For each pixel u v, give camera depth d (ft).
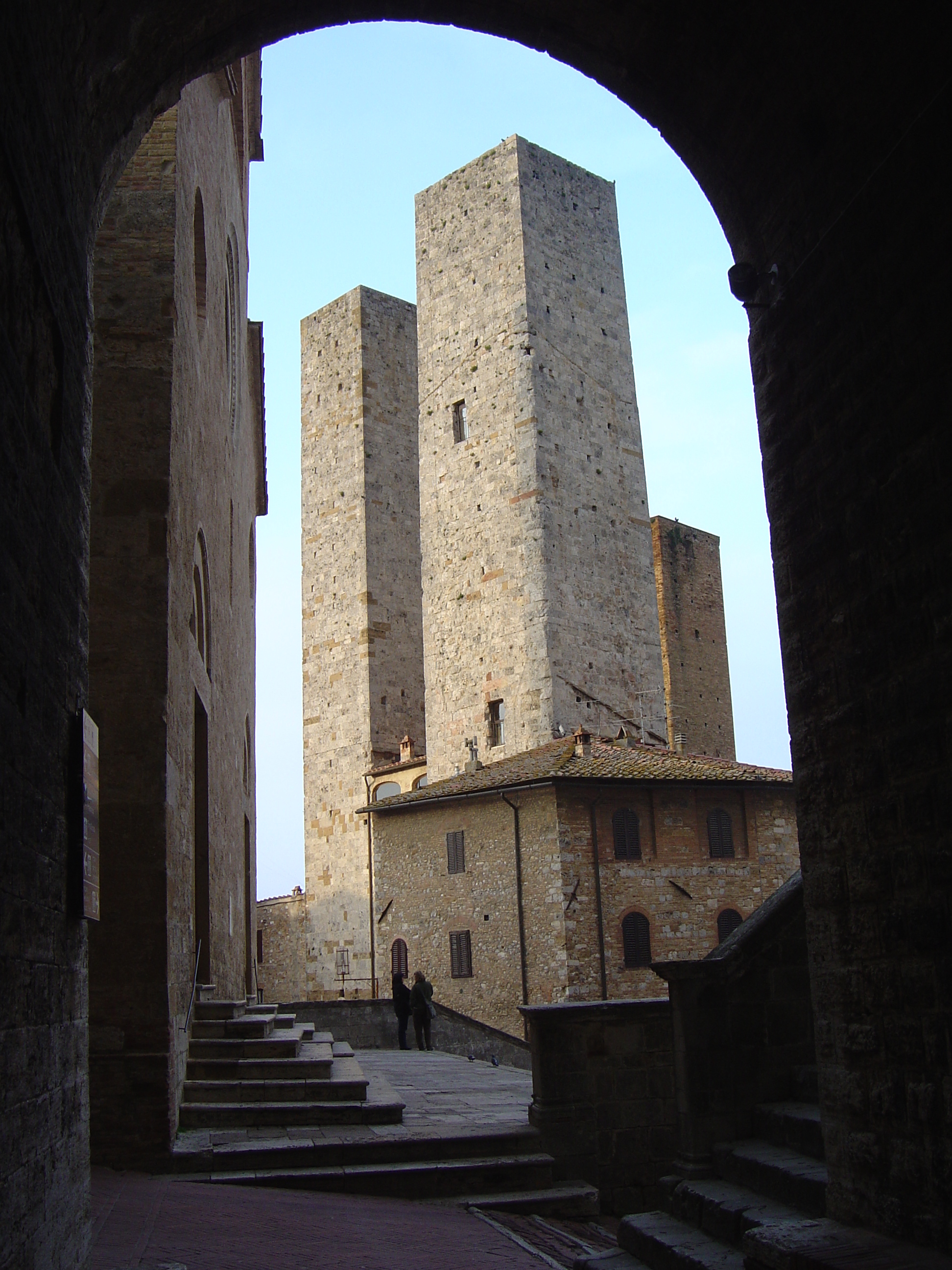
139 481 42.75
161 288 44.73
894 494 23.85
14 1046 16.85
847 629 25.66
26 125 18.12
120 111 26.00
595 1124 40.42
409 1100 50.47
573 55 31.99
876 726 24.45
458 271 149.48
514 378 139.95
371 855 127.24
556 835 107.34
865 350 24.94
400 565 174.50
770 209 29.19
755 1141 31.37
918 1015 22.63
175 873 42.55
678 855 111.86
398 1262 26.55
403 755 158.92
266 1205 32.53
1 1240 15.69
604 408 145.79
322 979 162.50
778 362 28.91
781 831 117.29
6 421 16.90
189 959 47.55
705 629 181.57
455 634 142.10
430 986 86.48
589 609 136.56
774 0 25.59
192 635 51.80
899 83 23.39
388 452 177.58
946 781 21.97
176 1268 23.06
